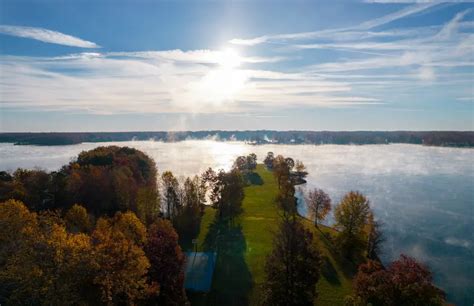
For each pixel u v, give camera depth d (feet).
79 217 216.95
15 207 172.76
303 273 146.00
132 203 305.94
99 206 299.79
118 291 120.57
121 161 409.08
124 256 127.95
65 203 298.76
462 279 219.20
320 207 311.47
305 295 143.74
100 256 119.96
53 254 111.86
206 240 261.44
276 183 520.42
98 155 437.17
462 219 336.29
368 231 260.21
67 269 109.70
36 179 313.12
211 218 325.62
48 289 102.99
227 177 323.78
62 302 101.45
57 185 313.53
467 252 259.19
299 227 161.07
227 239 262.67
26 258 109.29
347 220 250.57
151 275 150.51
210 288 187.21
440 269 232.53
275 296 145.28
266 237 267.18
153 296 139.13
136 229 176.96
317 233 285.23
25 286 103.40
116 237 141.38
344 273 211.61
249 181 540.93
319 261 156.04
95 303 111.65
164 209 342.85
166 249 162.30
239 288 187.73
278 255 151.33
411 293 135.95
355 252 236.84
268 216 332.39
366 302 144.05
